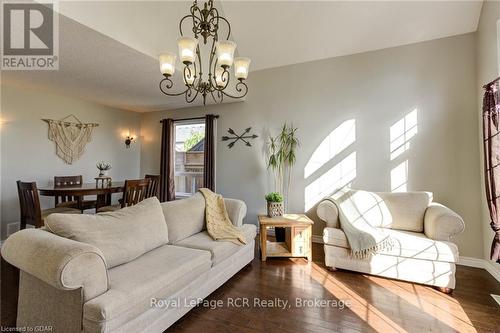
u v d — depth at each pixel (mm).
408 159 3207
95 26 2174
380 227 2879
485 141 2355
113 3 2324
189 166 5117
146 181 3559
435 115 3088
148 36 2660
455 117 2998
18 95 3699
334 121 3629
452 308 2014
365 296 2189
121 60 2791
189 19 3107
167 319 1650
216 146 4527
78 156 4445
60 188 3240
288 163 3889
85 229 1685
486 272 2707
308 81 3814
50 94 4062
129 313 1381
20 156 3715
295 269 2754
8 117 3594
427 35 3102
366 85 3451
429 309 1998
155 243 2100
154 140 5445
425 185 3123
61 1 1944
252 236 2863
